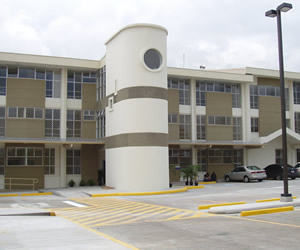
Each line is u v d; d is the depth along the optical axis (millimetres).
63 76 32000
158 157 25844
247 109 39094
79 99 32562
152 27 26625
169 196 22453
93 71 33188
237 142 36500
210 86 38000
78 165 32094
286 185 16516
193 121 36688
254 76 40062
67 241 8922
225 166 37906
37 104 30828
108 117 28984
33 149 30391
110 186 27984
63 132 31531
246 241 8992
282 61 17000
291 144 41469
